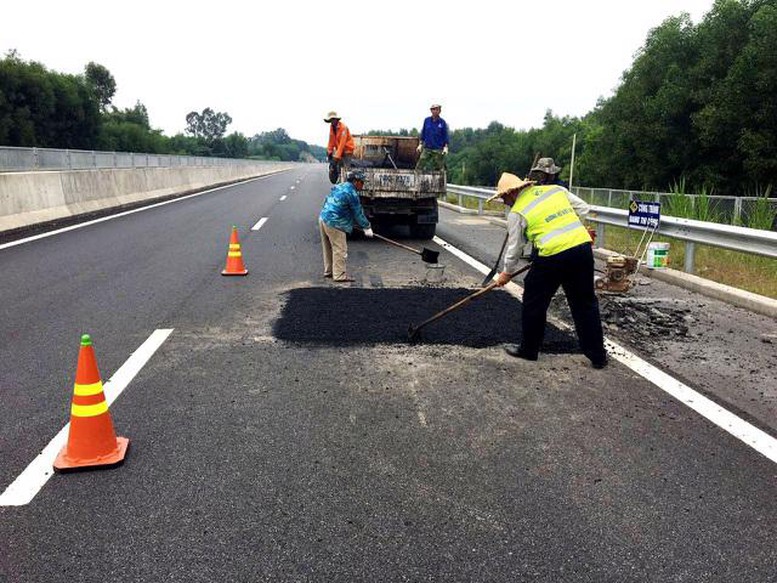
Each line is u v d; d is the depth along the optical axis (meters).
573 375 4.33
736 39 26.67
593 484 2.91
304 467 3.04
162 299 6.31
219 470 3.00
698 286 6.91
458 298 6.46
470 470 3.02
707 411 3.75
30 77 49.94
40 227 11.50
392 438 3.35
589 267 4.36
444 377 4.25
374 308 6.00
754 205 10.08
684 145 28.39
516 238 4.48
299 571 2.30
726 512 2.71
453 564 2.35
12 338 4.99
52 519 2.61
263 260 8.65
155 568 2.31
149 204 17.08
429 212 10.78
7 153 20.45
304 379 4.18
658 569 2.34
